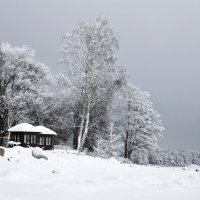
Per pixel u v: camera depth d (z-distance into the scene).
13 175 18.48
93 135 51.62
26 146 40.38
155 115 57.28
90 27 41.28
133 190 14.46
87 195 12.42
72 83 40.88
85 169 26.70
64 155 33.12
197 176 23.14
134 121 56.34
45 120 55.62
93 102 40.75
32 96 51.25
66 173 22.25
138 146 56.38
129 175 24.06
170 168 33.38
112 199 11.55
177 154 100.50
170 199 11.89
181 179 21.25
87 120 40.59
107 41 41.22
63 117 55.25
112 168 28.78
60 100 55.34
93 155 42.59
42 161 27.50
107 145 43.56
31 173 20.94
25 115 52.47
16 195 12.02
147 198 11.98
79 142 39.75
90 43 40.50
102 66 40.91
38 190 13.59
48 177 19.30
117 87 41.34
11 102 48.50
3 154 27.39
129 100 56.97
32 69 54.94
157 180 19.69
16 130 41.06
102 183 17.02
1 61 52.28
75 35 41.19
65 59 41.00
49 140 43.75
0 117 50.03
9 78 51.88
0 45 53.41
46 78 55.47
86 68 40.50
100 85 40.94
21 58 52.75
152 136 56.06
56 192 13.09
